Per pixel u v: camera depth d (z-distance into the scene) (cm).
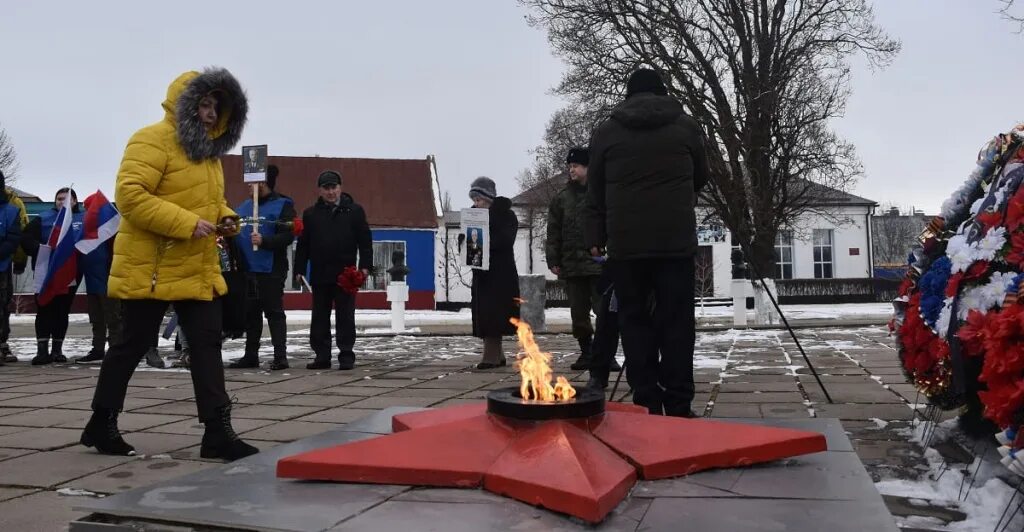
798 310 2430
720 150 2138
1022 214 287
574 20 2152
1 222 817
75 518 262
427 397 551
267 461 287
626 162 416
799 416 437
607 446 264
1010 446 235
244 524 211
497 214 735
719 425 287
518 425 272
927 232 379
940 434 348
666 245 408
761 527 203
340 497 236
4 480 316
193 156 352
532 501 224
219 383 359
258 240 723
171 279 348
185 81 355
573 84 2172
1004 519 245
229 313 377
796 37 2134
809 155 2056
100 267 816
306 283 773
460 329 1523
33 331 1612
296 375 704
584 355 720
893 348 886
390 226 2883
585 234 452
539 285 1362
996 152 356
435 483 246
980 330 245
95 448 378
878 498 228
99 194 767
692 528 204
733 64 2142
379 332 1352
